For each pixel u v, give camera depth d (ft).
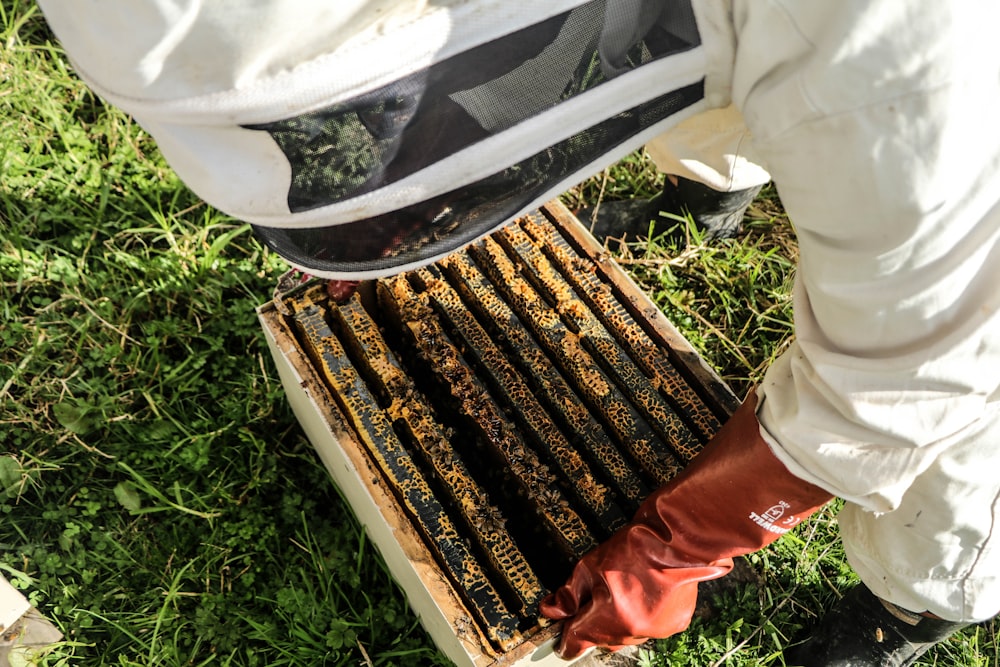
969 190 2.91
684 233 5.90
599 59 2.93
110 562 4.91
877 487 3.36
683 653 4.81
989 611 3.90
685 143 4.49
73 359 5.35
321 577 4.88
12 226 5.58
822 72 2.82
